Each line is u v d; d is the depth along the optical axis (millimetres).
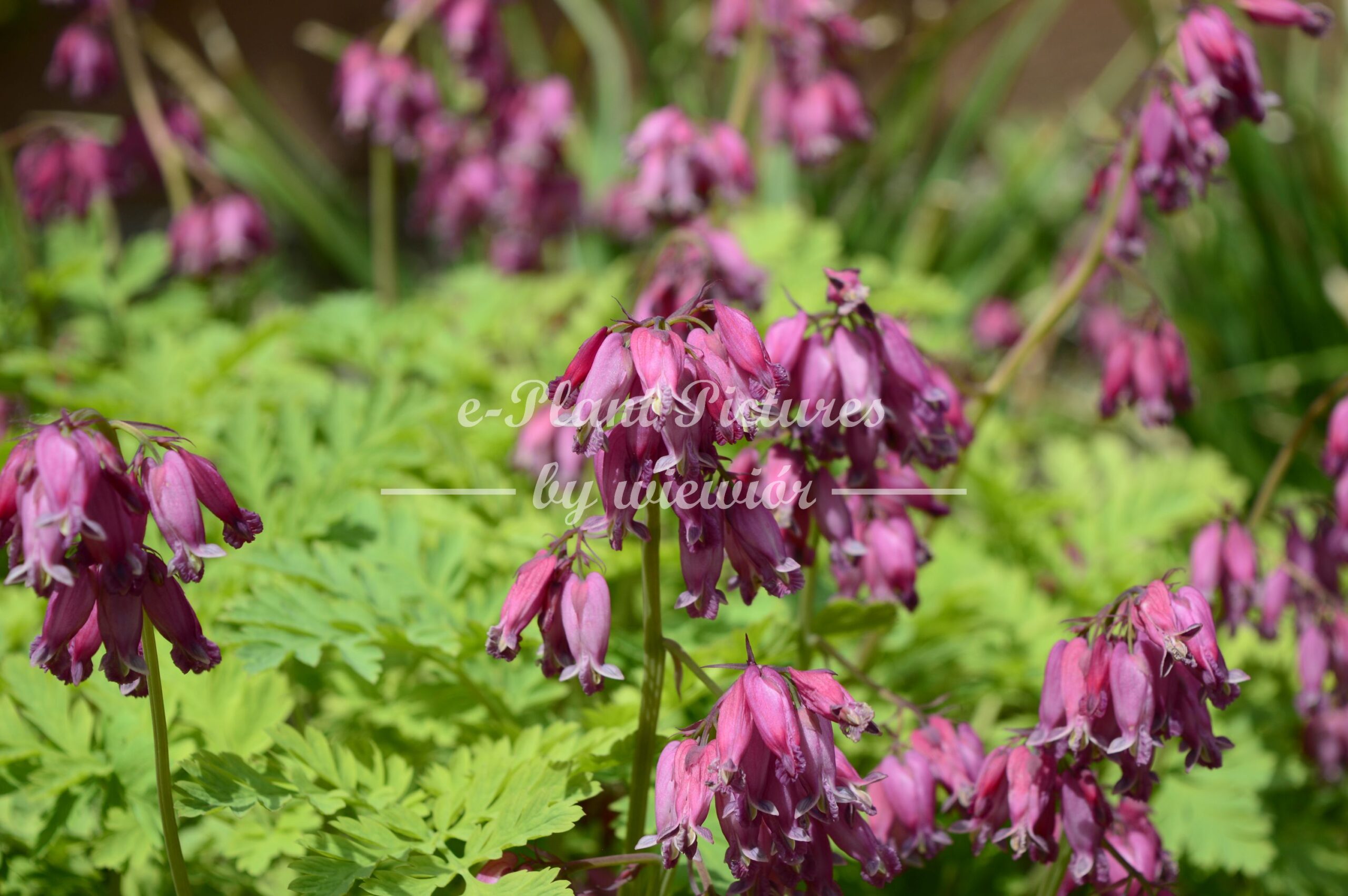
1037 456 1541
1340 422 812
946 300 1098
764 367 667
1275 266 1588
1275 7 808
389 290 1526
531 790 711
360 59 1436
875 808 670
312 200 1952
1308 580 808
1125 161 826
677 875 727
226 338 1167
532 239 1525
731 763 654
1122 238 833
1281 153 1621
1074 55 2352
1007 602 880
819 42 1192
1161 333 836
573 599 686
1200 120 799
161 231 2383
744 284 877
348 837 715
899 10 2252
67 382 988
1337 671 807
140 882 764
